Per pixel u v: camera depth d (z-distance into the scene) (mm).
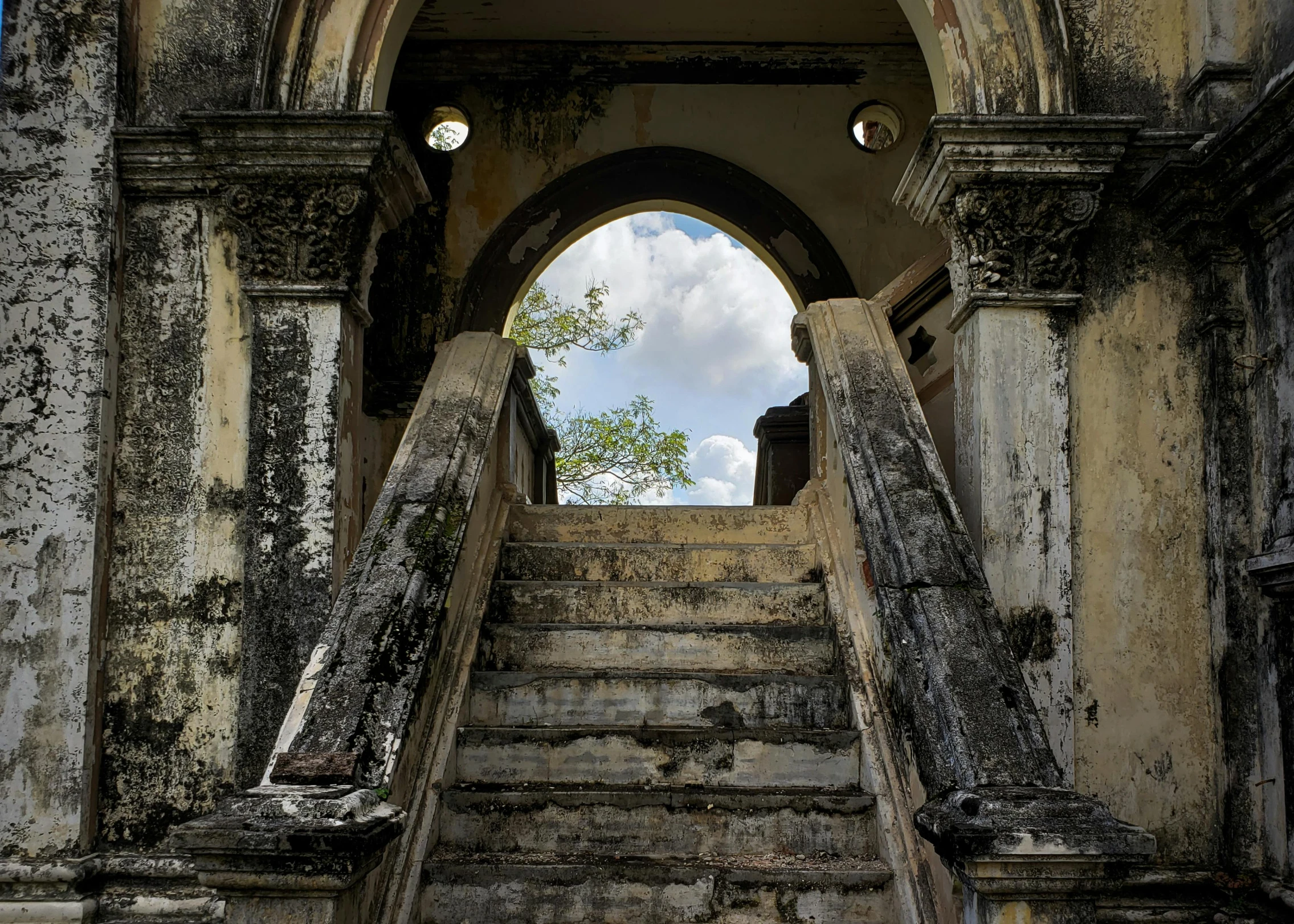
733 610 4562
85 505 3857
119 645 3920
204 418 4035
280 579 3898
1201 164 3844
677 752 3738
